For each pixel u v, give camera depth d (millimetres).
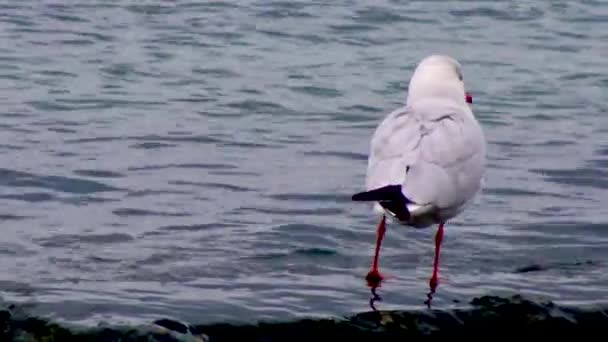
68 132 15648
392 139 10078
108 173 13984
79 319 9828
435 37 21969
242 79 18797
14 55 19453
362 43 21359
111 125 16078
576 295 10742
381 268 11242
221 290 10539
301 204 13102
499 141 16047
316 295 10500
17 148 14805
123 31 21297
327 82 18844
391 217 10164
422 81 10922
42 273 10836
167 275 10875
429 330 10070
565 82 19438
